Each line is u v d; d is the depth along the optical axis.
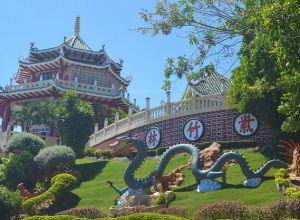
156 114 36.78
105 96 61.12
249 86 28.23
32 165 33.28
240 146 30.98
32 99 62.19
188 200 22.75
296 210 17.52
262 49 25.05
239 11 29.17
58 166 33.12
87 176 33.31
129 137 26.64
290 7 15.93
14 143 36.66
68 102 41.56
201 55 29.88
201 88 45.44
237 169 26.58
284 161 27.12
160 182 25.48
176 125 34.81
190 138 33.59
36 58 65.81
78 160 38.72
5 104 64.69
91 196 28.33
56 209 27.45
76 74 63.31
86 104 42.22
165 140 35.19
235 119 32.06
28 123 55.41
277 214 17.83
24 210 27.02
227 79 44.84
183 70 29.70
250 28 27.59
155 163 32.41
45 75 65.44
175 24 30.23
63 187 28.55
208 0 29.67
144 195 23.72
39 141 37.28
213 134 32.72
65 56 62.38
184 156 31.73
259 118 31.05
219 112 32.94
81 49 63.47
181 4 30.28
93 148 42.12
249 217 18.34
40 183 32.38
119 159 36.69
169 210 20.48
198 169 24.72
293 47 16.48
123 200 25.05
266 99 28.59
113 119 55.03
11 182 32.22
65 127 40.38
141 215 18.33
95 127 47.66
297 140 28.75
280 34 16.42
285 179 21.91
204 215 19.16
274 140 29.67
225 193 22.48
